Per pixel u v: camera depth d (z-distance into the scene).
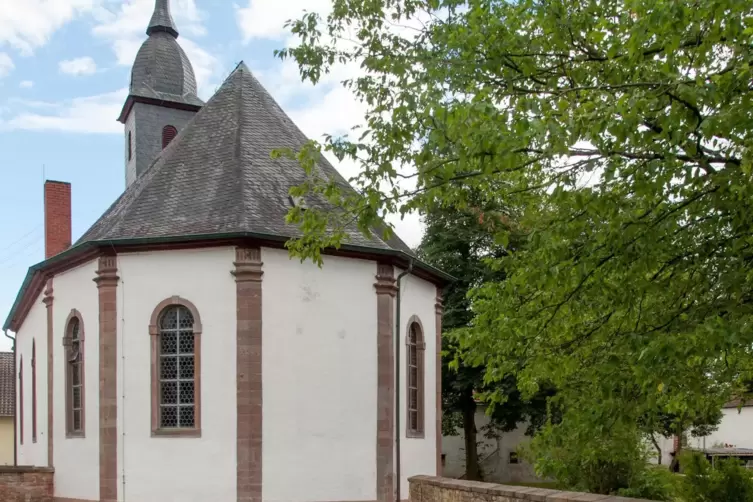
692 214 7.49
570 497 9.44
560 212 8.03
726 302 7.04
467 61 8.23
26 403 23.78
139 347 16.30
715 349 6.42
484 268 27.75
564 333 8.82
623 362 7.88
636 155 7.20
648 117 7.10
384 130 8.34
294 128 20.89
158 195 17.81
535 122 6.38
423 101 7.61
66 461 17.47
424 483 14.03
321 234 9.04
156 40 26.81
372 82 10.03
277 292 16.12
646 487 17.39
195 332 15.99
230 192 17.17
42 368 20.61
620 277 7.98
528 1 7.97
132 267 16.58
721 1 5.73
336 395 16.41
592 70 8.29
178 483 15.66
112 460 16.03
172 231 16.45
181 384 16.19
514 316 8.56
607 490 17.56
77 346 17.86
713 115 6.21
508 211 25.66
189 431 15.77
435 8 9.41
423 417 19.25
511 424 28.34
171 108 26.33
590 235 7.49
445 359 26.73
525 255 8.59
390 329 17.25
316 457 16.00
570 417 8.19
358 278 17.09
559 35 7.95
